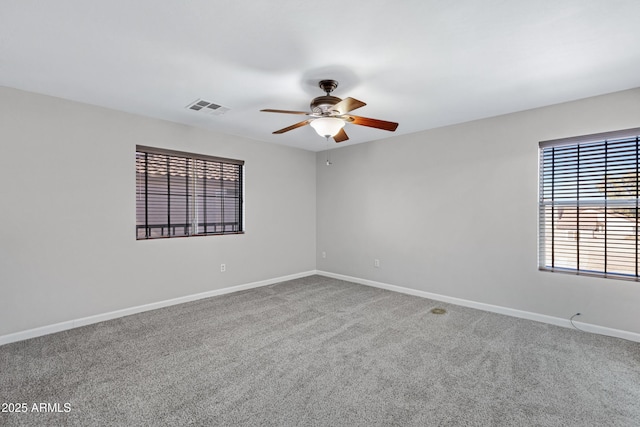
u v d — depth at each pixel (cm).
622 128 275
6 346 263
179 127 377
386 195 450
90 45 200
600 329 289
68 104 299
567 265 313
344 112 246
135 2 157
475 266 366
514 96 289
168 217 375
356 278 491
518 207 334
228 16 170
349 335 288
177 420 173
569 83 259
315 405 187
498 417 176
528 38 192
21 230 276
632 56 213
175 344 268
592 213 298
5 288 269
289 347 263
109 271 326
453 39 193
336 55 213
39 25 177
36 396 194
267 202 477
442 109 325
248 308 364
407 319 329
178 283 380
